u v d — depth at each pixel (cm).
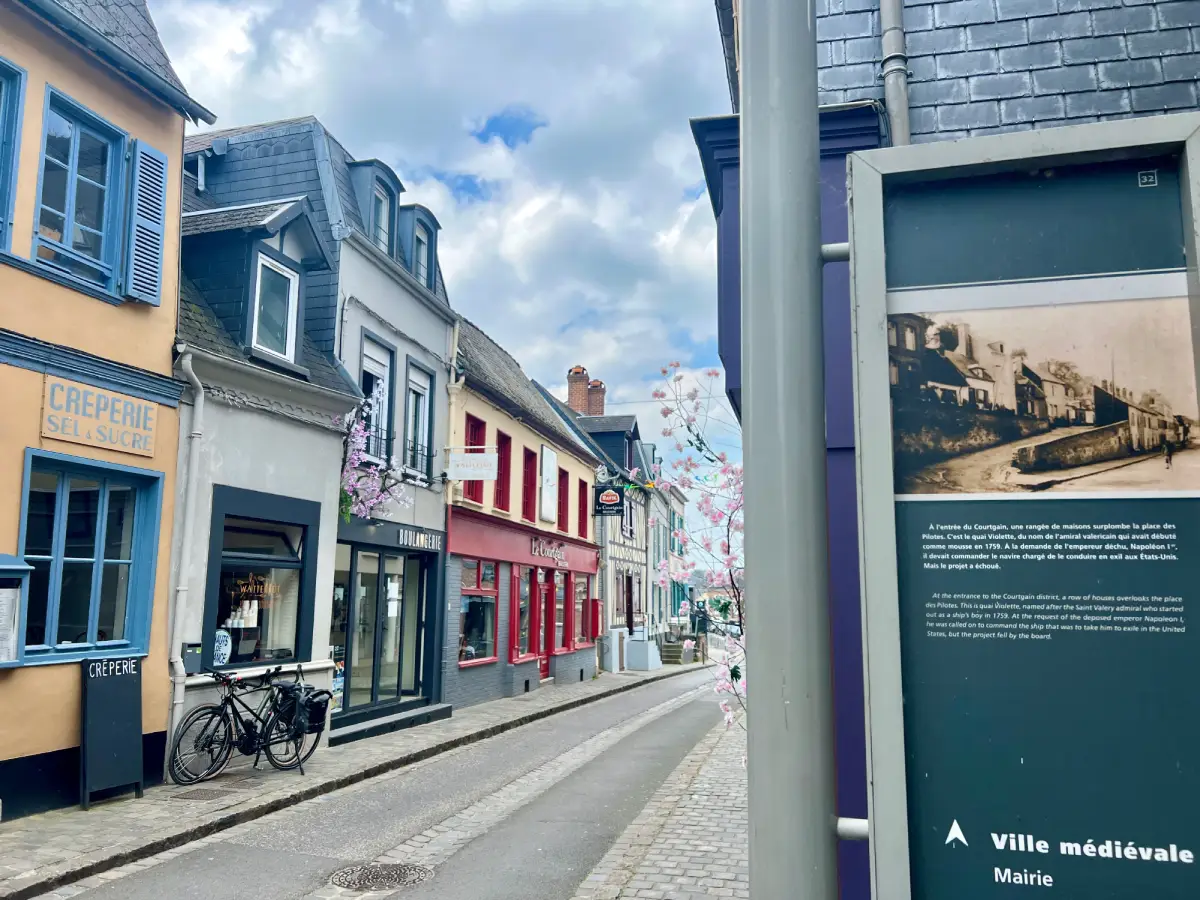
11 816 682
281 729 911
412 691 1455
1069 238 218
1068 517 206
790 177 212
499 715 1491
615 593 2975
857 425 216
